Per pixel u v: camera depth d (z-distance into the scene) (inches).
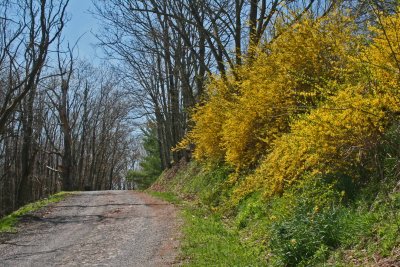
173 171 981.2
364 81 233.1
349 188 242.1
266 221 292.2
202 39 734.5
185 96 920.3
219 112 486.3
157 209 548.1
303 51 313.0
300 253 217.8
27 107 983.0
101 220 491.8
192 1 576.7
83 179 2003.0
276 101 340.2
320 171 249.6
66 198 810.8
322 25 307.9
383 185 213.6
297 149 256.8
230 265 240.1
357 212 219.9
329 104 235.5
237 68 441.7
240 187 391.5
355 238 200.1
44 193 1723.7
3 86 997.8
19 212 599.8
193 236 331.6
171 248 309.0
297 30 322.3
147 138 1790.1
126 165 2861.7
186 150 921.5
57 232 431.2
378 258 177.5
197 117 540.4
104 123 2052.2
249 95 367.9
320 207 242.7
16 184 1441.9
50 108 1546.5
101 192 1000.9
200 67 792.9
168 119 1091.3
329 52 304.7
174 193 764.0
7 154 1453.0
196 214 447.2
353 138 226.7
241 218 340.2
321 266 197.2
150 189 1075.3
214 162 555.8
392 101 211.8
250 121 373.4
